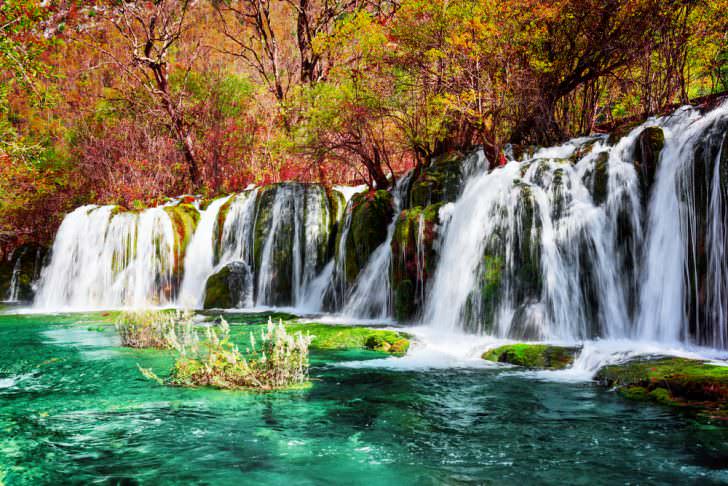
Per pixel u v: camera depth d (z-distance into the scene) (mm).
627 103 16719
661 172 10250
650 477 4320
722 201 8852
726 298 8672
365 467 4590
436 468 4566
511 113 16422
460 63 16062
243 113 30000
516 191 11359
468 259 11938
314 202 18859
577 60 16406
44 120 32500
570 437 5305
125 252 20672
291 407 6418
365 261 15672
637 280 10172
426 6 15719
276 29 36281
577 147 13102
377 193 16344
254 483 4281
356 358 9406
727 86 15133
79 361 9281
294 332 11938
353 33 18172
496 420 5863
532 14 14570
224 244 20406
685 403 6312
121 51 33469
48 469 4547
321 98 18109
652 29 14203
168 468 4570
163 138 29906
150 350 10406
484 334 11195
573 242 10883
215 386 7434
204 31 35719
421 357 9484
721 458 4707
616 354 8250
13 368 8695
